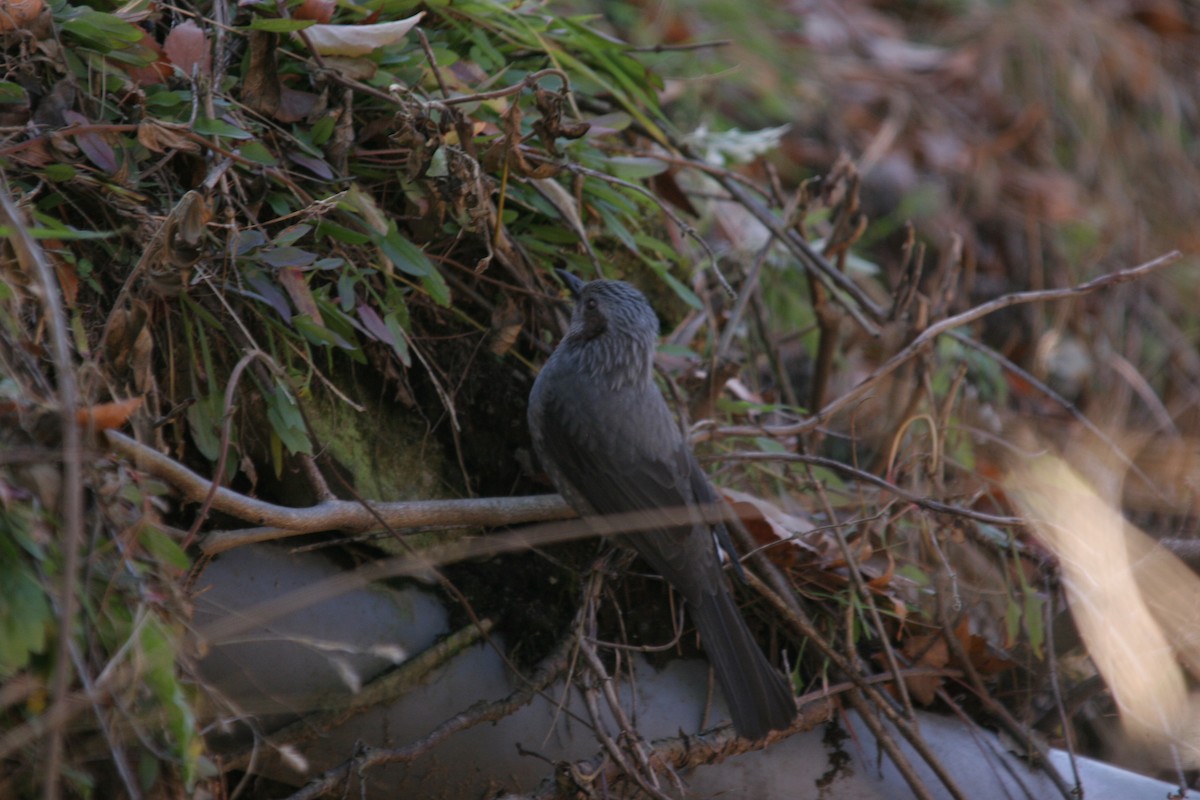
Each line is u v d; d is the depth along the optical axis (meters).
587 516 6.70
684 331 8.70
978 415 9.80
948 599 7.15
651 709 6.40
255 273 5.79
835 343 9.03
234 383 5.20
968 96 13.96
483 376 7.11
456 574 6.38
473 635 6.18
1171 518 9.64
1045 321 12.16
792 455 6.99
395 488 6.49
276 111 6.26
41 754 4.26
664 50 7.97
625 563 6.64
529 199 7.16
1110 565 7.45
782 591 6.64
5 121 5.47
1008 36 14.40
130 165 5.68
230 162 5.73
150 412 5.45
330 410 6.29
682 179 9.89
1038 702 7.41
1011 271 12.59
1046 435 10.44
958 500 7.69
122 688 4.40
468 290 6.93
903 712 6.37
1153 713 7.11
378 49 6.62
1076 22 14.55
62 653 3.76
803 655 6.79
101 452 4.59
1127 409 11.47
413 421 6.73
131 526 4.56
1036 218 12.83
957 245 9.04
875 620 6.45
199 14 6.21
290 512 5.45
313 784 5.47
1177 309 12.52
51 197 5.51
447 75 6.95
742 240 10.09
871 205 12.76
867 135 13.21
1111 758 7.84
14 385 4.38
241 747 5.64
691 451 7.05
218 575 5.66
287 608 5.45
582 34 7.91
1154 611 7.57
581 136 6.57
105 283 5.61
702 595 6.38
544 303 7.24
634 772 5.86
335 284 6.34
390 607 6.04
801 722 6.37
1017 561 7.22
